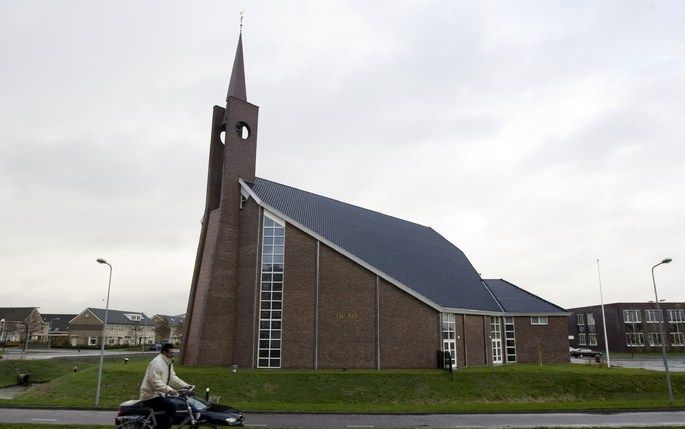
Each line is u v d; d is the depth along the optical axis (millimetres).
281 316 34531
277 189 40562
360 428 18000
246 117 39750
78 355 68750
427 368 34688
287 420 20031
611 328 84125
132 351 87438
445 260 50812
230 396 27594
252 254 35938
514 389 31297
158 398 10828
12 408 23328
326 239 35375
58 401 25750
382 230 45938
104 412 22297
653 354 77625
